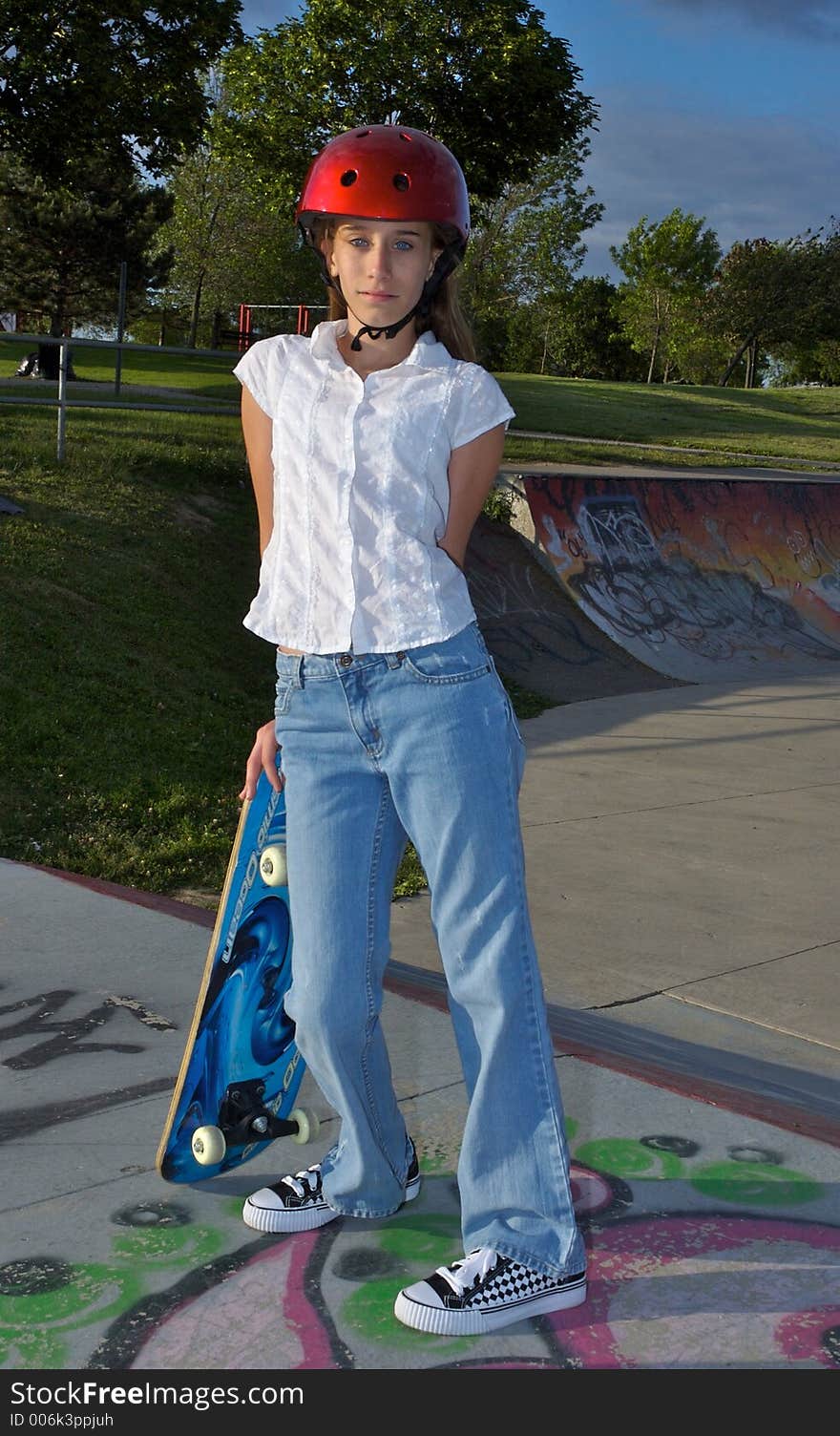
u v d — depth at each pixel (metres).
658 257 69.25
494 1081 2.03
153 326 57.44
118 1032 3.23
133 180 37.72
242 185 47.12
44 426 13.63
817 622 16.09
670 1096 2.90
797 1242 2.27
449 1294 1.99
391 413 1.97
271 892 2.30
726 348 62.62
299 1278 2.15
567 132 27.11
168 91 21.70
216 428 15.59
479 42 25.41
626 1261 2.20
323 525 1.99
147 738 7.33
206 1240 2.26
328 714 2.02
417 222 1.98
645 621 14.20
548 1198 2.03
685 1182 2.48
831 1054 4.11
